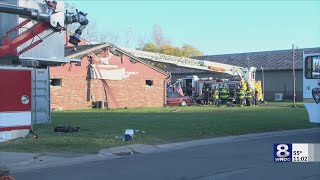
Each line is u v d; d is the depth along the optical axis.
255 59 62.91
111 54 35.50
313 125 20.89
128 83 36.88
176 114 27.06
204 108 34.59
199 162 11.38
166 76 39.91
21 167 10.77
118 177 9.47
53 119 22.66
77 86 33.22
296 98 55.09
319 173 9.77
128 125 19.48
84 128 18.11
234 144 14.95
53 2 7.86
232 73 43.19
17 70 7.61
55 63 8.62
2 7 7.24
